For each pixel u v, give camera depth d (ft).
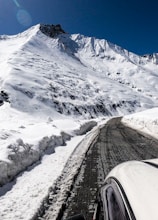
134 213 5.03
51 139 42.55
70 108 254.06
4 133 41.65
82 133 73.97
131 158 30.53
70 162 29.30
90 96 362.94
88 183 20.35
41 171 25.22
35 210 14.89
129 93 527.40
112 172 8.67
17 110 178.29
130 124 109.70
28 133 51.21
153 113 107.34
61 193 18.20
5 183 20.62
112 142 47.50
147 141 48.32
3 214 14.60
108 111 353.31
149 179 6.25
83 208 15.21
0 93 200.85
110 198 7.31
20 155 25.85
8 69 292.81
